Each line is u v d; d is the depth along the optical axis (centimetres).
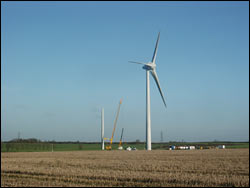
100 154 6619
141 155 5934
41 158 5341
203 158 4812
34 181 2452
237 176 2545
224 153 6347
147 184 2230
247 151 7338
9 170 3228
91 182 2370
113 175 2639
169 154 6194
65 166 3681
